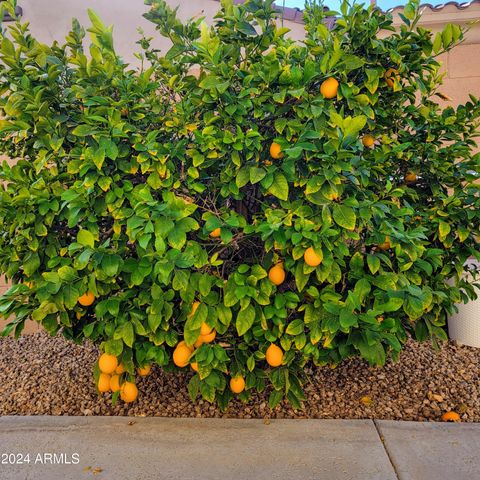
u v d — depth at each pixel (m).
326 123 2.58
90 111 2.69
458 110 3.32
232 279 2.66
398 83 2.91
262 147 2.79
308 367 3.66
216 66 2.61
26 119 2.74
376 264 2.57
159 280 2.45
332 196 2.52
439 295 2.80
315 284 2.84
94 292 2.48
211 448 2.59
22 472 2.43
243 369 2.87
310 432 2.73
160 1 3.04
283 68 2.57
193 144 2.87
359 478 2.31
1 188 2.79
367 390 3.33
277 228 2.39
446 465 2.40
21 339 4.79
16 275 3.06
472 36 4.67
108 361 2.69
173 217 2.40
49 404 3.26
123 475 2.38
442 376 3.53
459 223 3.11
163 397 3.29
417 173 3.28
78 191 2.55
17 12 4.85
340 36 2.80
